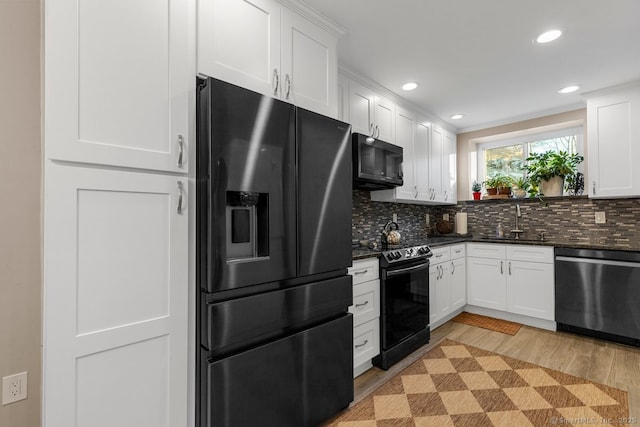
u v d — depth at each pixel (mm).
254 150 1436
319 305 1712
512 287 3379
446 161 3986
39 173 1225
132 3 1164
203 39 1371
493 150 4238
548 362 2467
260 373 1454
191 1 1340
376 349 2387
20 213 1187
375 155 2742
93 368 1068
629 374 2256
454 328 3242
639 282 2656
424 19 1939
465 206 4242
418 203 3918
